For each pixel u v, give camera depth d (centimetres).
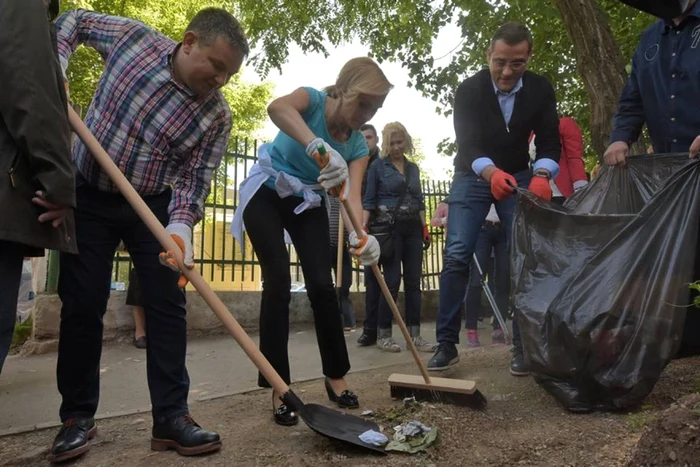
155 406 263
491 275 688
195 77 247
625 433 250
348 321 648
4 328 197
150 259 267
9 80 190
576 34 526
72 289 256
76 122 238
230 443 268
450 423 274
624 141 359
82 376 264
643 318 275
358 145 316
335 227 626
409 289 553
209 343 570
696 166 286
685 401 213
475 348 520
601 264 288
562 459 231
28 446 281
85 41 263
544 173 364
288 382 298
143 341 527
